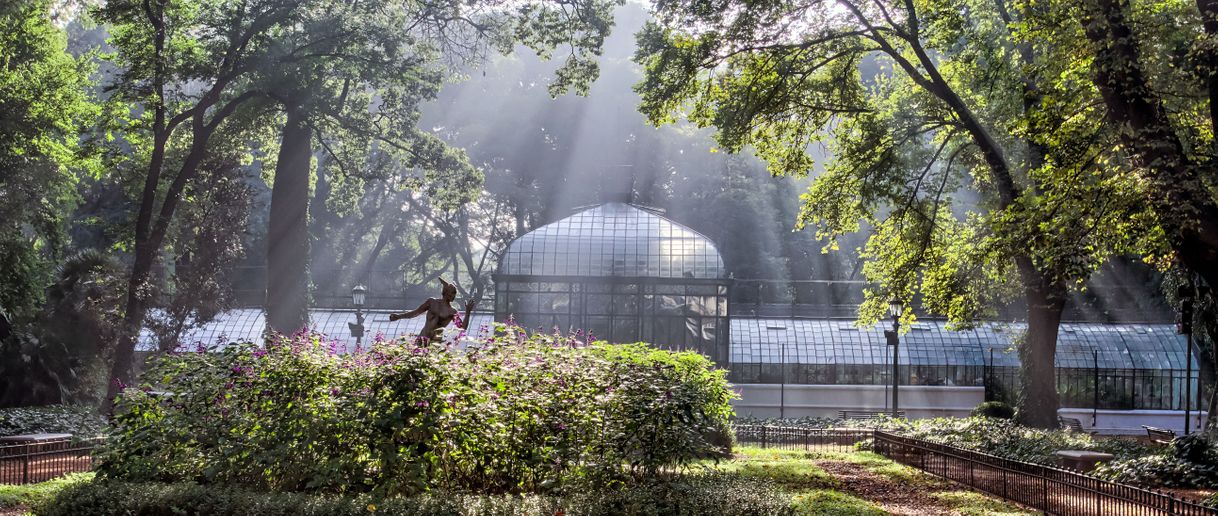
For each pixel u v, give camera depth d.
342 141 44.72
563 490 14.10
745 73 29.31
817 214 32.22
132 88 36.16
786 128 30.84
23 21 41.12
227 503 12.91
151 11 35.47
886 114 31.84
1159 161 17.92
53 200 47.03
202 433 14.45
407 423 13.38
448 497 13.13
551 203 68.25
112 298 37.62
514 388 14.72
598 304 43.94
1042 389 31.92
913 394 49.41
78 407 33.47
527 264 44.12
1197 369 49.28
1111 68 18.77
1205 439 21.44
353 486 13.62
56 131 41.72
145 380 15.41
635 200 48.00
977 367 49.53
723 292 43.88
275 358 14.80
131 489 13.62
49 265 45.53
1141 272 53.34
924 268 33.12
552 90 37.25
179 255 41.69
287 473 14.01
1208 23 18.11
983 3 31.72
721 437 26.95
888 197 32.16
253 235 64.69
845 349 49.88
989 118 31.20
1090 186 18.98
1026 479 17.41
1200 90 20.95
